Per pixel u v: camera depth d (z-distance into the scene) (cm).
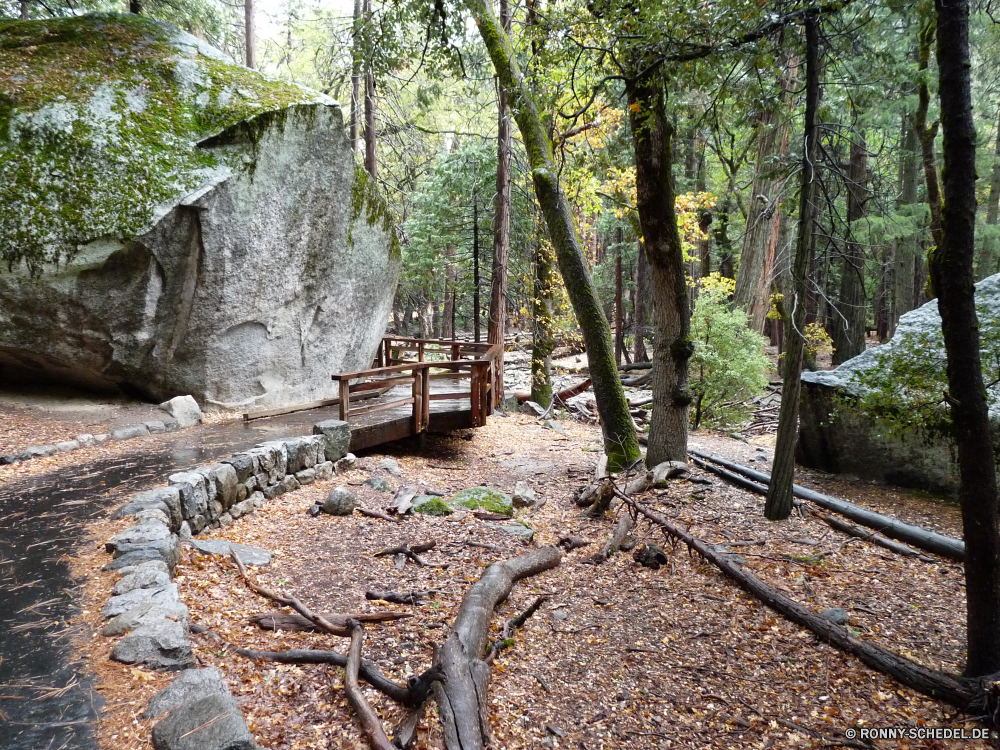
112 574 389
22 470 618
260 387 991
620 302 2275
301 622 404
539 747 330
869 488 797
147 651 308
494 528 644
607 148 917
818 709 379
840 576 560
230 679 332
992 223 1989
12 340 766
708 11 490
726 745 346
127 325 813
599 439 1191
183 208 791
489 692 371
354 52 1000
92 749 244
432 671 327
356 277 1129
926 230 1529
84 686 285
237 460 607
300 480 707
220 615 398
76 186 756
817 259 806
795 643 453
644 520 692
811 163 612
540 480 882
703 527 671
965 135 346
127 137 790
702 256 2164
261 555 511
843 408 835
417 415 920
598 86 628
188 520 519
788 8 515
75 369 836
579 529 688
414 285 2272
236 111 855
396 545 573
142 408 870
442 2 948
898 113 1377
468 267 2088
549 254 1512
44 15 1397
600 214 2045
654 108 724
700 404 1330
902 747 344
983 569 374
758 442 1232
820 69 618
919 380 629
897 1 584
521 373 2122
